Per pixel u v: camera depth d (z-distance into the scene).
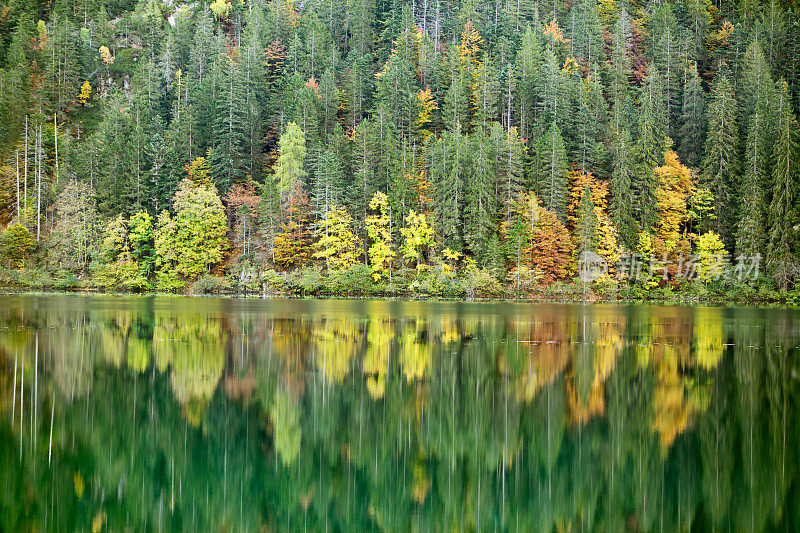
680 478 15.69
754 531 12.91
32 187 91.38
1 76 102.56
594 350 33.50
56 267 83.06
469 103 110.19
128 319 45.78
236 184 95.75
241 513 13.80
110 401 21.83
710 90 110.88
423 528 13.16
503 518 13.66
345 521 13.52
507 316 53.00
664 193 88.44
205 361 29.11
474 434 18.81
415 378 26.08
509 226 85.06
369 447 17.73
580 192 90.12
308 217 91.69
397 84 106.81
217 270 88.75
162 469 16.11
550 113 99.62
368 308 60.56
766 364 29.66
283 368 27.77
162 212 87.12
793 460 16.69
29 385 23.83
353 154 91.88
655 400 22.72
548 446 17.83
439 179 88.12
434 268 82.25
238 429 19.11
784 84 96.62
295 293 83.25
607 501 14.28
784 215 77.44
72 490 14.82
